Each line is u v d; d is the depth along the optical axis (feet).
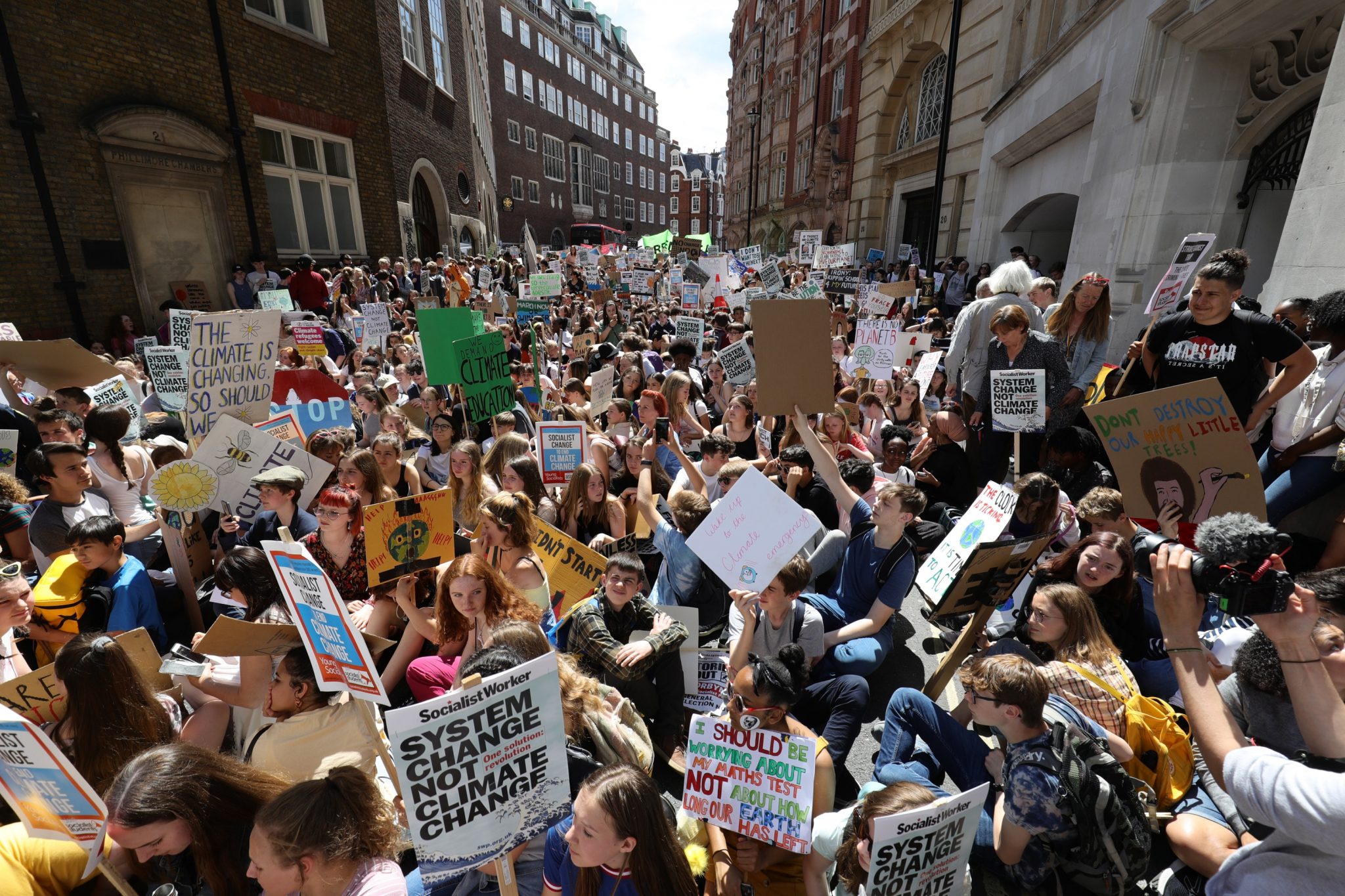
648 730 11.62
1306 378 12.74
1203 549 5.50
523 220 163.22
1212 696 5.35
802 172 131.13
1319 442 12.47
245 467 15.31
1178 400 10.05
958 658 12.17
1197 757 9.07
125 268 36.17
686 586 13.01
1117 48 29.84
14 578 9.34
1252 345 12.74
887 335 26.25
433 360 20.39
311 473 16.06
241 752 10.12
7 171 30.53
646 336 42.65
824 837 7.73
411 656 12.06
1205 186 24.79
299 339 29.53
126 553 14.99
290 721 8.61
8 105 30.50
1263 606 5.18
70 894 7.51
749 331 34.22
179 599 14.42
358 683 7.66
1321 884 4.99
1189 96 24.38
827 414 19.48
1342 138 15.29
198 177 40.06
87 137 33.81
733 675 11.07
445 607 11.12
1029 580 12.37
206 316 16.33
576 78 186.39
